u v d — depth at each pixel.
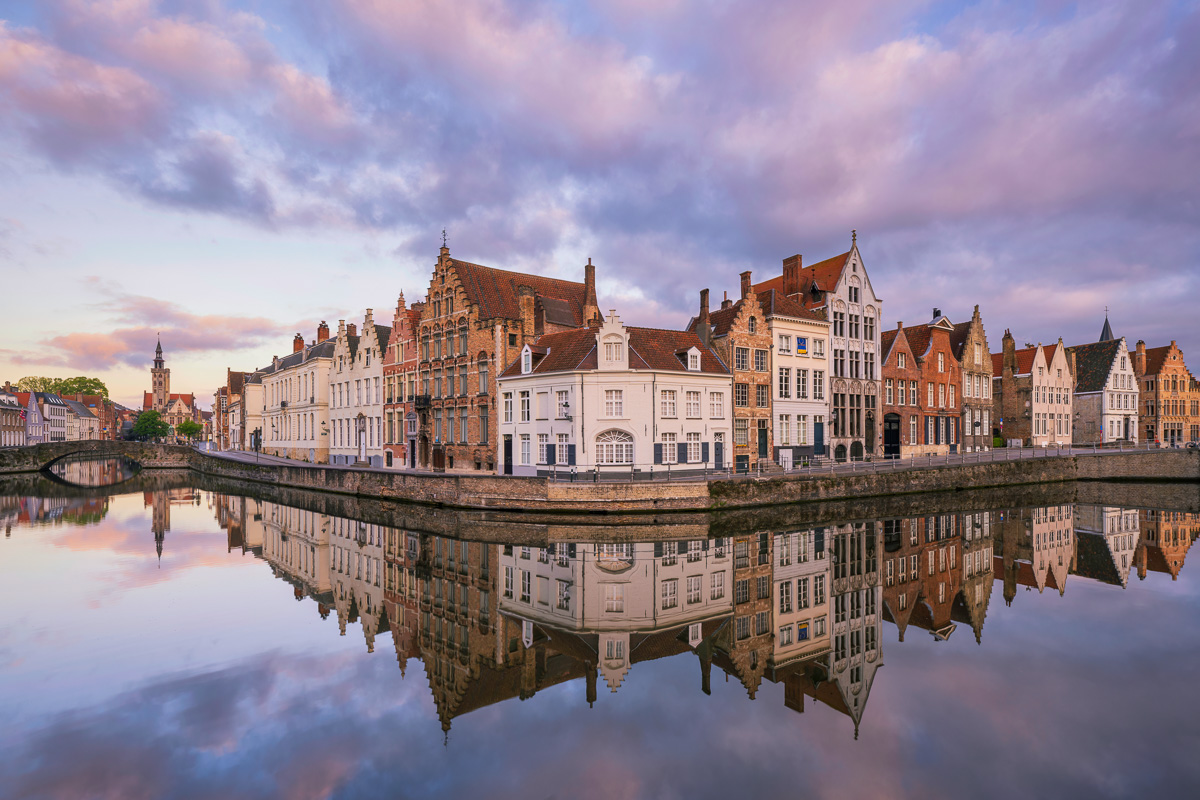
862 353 50.44
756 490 34.53
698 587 20.28
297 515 36.34
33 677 13.06
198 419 197.25
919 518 32.59
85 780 9.14
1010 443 67.25
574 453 36.84
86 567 23.47
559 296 50.66
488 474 39.66
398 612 18.03
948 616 17.75
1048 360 68.81
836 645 15.50
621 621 17.19
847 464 44.28
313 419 66.25
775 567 22.66
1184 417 76.94
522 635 16.12
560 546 25.86
